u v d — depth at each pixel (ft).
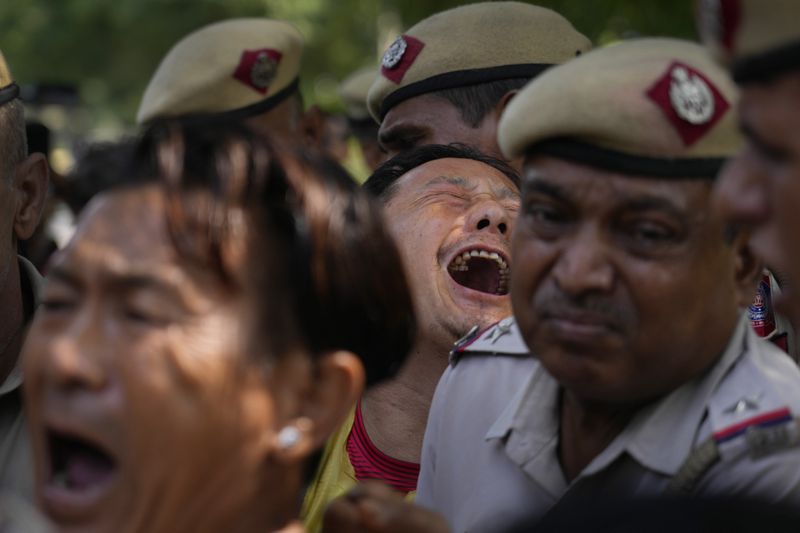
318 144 13.65
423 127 9.15
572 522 4.06
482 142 9.04
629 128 4.52
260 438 4.39
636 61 4.63
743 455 4.69
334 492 6.42
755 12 3.80
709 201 4.61
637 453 4.90
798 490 4.60
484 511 5.46
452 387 6.04
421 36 9.34
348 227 4.60
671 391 4.93
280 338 4.44
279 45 12.62
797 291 3.94
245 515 4.39
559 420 5.34
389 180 7.75
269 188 4.52
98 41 58.65
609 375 4.69
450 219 7.24
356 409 7.26
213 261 4.34
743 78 3.86
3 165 7.00
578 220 4.67
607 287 4.61
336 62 45.93
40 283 7.32
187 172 4.42
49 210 14.20
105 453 4.29
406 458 7.12
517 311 4.88
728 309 4.80
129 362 4.25
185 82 12.34
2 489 6.52
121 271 4.29
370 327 4.75
